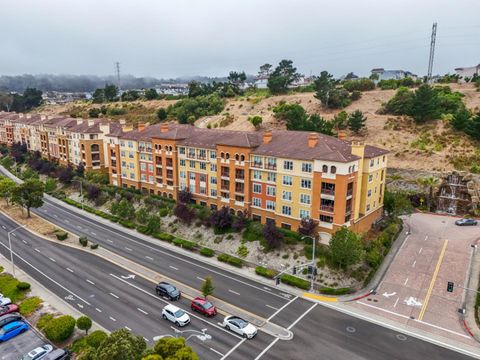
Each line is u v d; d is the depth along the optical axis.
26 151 148.50
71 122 123.06
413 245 67.12
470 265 59.81
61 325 42.69
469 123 95.81
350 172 59.06
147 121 157.62
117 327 45.31
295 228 64.94
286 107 124.69
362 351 41.19
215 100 154.12
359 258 53.72
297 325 45.91
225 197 74.62
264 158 66.94
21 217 87.94
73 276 58.78
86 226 82.19
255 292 53.78
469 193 83.38
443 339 43.41
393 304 50.41
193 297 52.53
